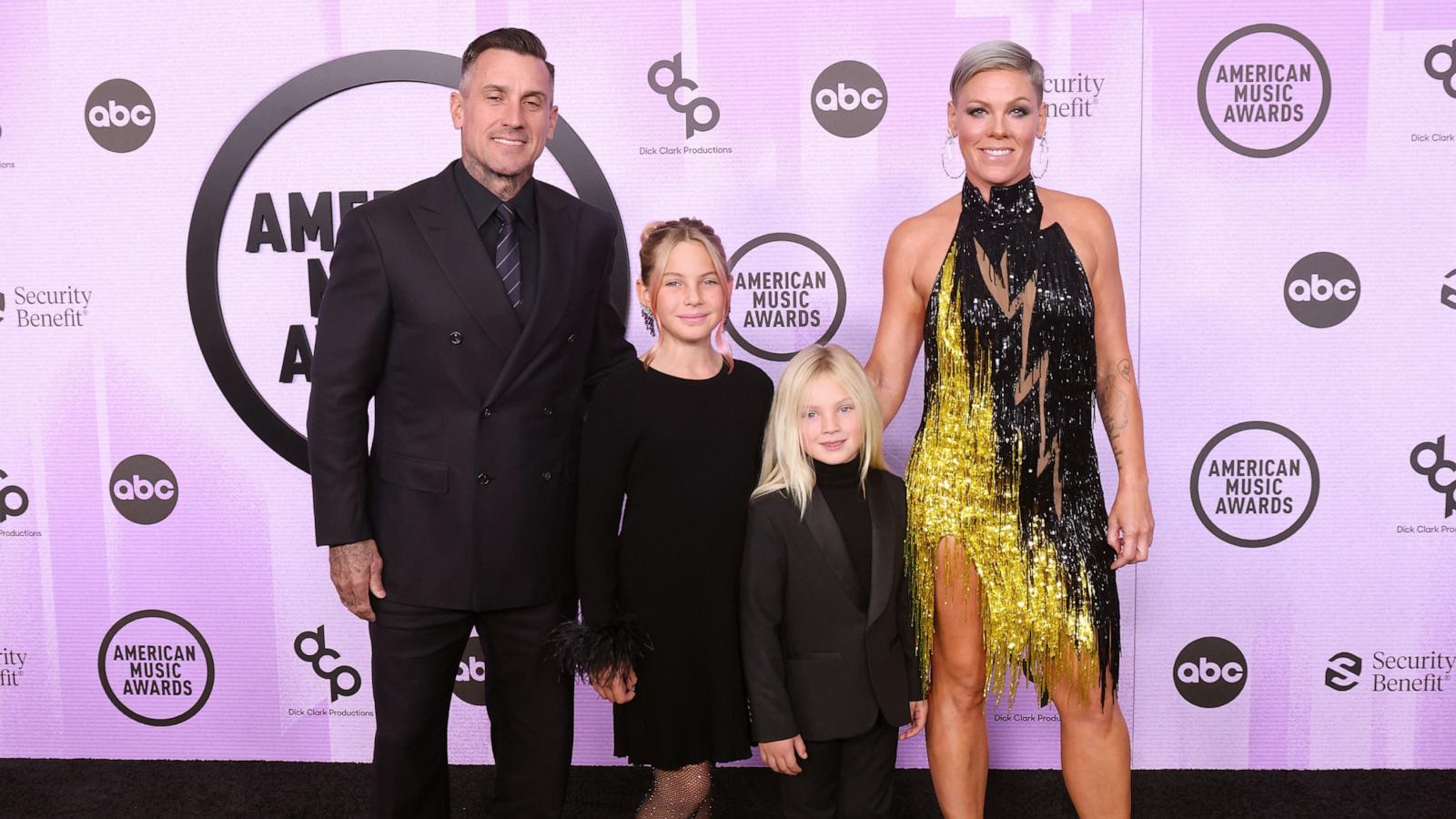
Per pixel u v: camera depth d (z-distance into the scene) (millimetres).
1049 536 1970
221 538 2736
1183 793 2545
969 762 2094
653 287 1903
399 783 2049
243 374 2680
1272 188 2543
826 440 1873
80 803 2557
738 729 1925
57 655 2797
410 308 1933
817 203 2598
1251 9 2502
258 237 2650
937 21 2535
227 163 2621
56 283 2684
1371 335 2570
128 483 2734
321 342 1953
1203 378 2592
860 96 2564
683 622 1892
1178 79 2521
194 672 2783
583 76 2590
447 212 1954
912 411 2646
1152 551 2641
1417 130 2521
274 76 2609
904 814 2479
